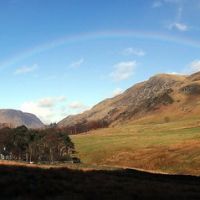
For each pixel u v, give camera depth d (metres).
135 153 143.75
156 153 131.88
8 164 44.91
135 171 58.44
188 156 114.12
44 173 36.34
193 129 197.88
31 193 27.80
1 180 30.30
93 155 159.62
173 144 142.25
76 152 168.75
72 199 26.55
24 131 152.62
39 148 148.50
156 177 51.88
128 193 30.61
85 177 37.81
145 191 32.25
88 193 29.31
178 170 105.75
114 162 140.88
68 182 33.25
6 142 147.00
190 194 32.88
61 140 153.50
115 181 37.56
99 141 190.50
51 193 28.70
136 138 185.38
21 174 34.12
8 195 27.00
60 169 42.44
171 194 31.94
